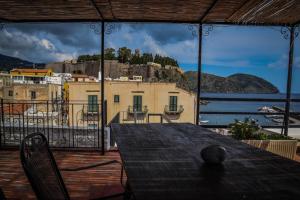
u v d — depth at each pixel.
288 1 3.49
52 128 5.52
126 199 1.97
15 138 5.37
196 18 4.47
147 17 4.46
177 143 2.30
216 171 1.56
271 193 1.25
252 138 3.79
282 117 4.92
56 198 1.47
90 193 2.43
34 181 1.25
